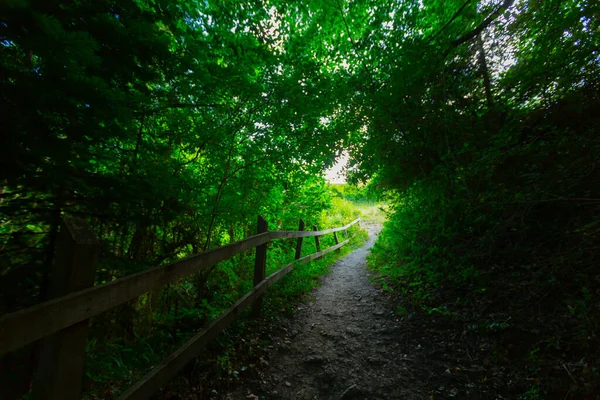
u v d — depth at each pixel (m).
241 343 2.65
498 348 2.37
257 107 3.64
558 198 2.70
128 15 2.12
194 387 2.01
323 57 5.02
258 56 3.60
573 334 2.11
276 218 6.65
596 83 3.15
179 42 2.74
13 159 1.46
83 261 1.16
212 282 3.84
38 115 1.54
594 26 2.94
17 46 1.51
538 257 3.00
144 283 1.48
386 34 4.43
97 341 2.33
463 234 3.89
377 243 7.69
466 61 4.33
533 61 3.38
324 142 4.29
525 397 1.88
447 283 3.74
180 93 3.05
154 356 2.19
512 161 3.59
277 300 3.89
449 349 2.59
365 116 4.84
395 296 4.14
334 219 13.30
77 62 1.58
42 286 1.76
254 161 3.97
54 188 1.78
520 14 3.55
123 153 2.76
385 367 2.49
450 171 3.99
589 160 2.70
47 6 1.63
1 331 0.81
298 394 2.16
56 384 1.08
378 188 6.22
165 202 2.79
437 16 4.68
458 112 4.11
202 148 3.60
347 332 3.22
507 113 3.75
